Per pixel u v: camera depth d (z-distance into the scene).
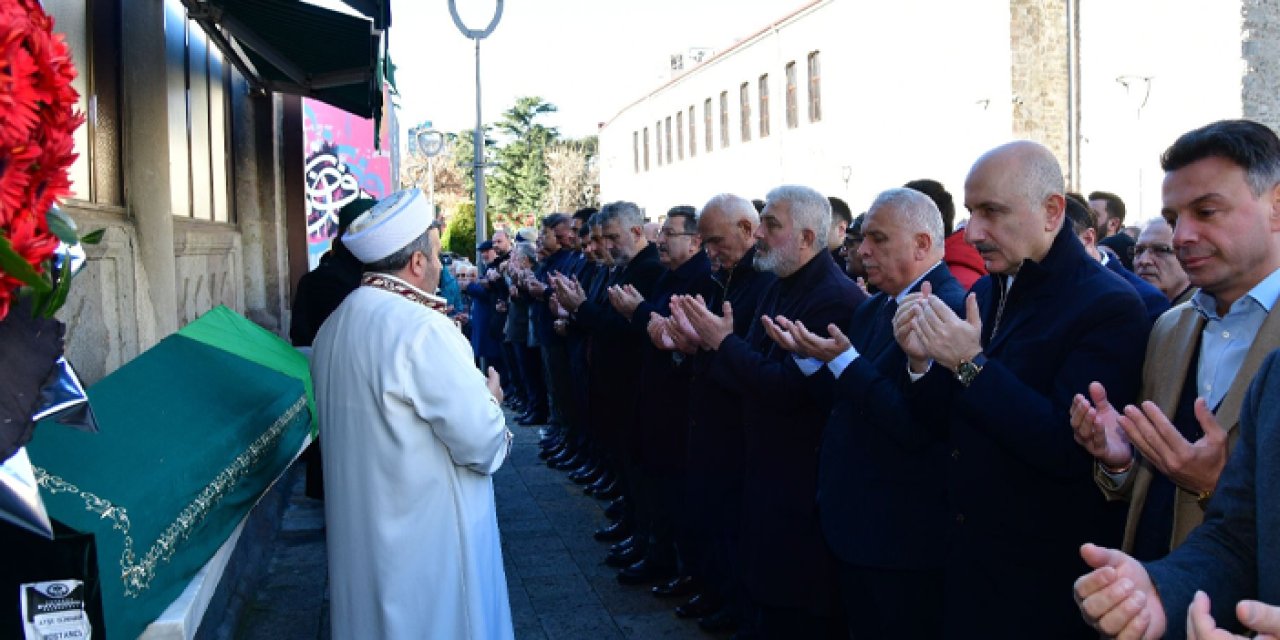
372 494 2.88
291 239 9.05
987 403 2.32
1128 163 16.30
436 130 15.02
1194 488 1.88
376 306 2.95
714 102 32.97
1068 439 2.29
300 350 5.34
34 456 2.05
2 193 1.40
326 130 10.40
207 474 2.47
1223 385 2.08
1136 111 16.03
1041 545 2.44
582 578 5.20
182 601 2.17
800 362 3.30
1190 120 15.20
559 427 8.52
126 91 4.14
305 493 6.91
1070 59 17.22
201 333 3.77
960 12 19.14
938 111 20.03
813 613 3.45
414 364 2.85
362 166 10.60
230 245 7.14
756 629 3.88
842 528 3.04
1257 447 1.56
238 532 2.79
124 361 3.88
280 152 8.92
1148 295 3.15
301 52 6.27
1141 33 16.00
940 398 2.69
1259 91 14.44
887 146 22.05
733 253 4.35
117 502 1.99
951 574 2.61
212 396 3.03
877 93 22.47
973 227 2.55
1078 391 2.34
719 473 4.14
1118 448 2.15
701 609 4.54
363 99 7.87
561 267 8.33
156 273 4.32
